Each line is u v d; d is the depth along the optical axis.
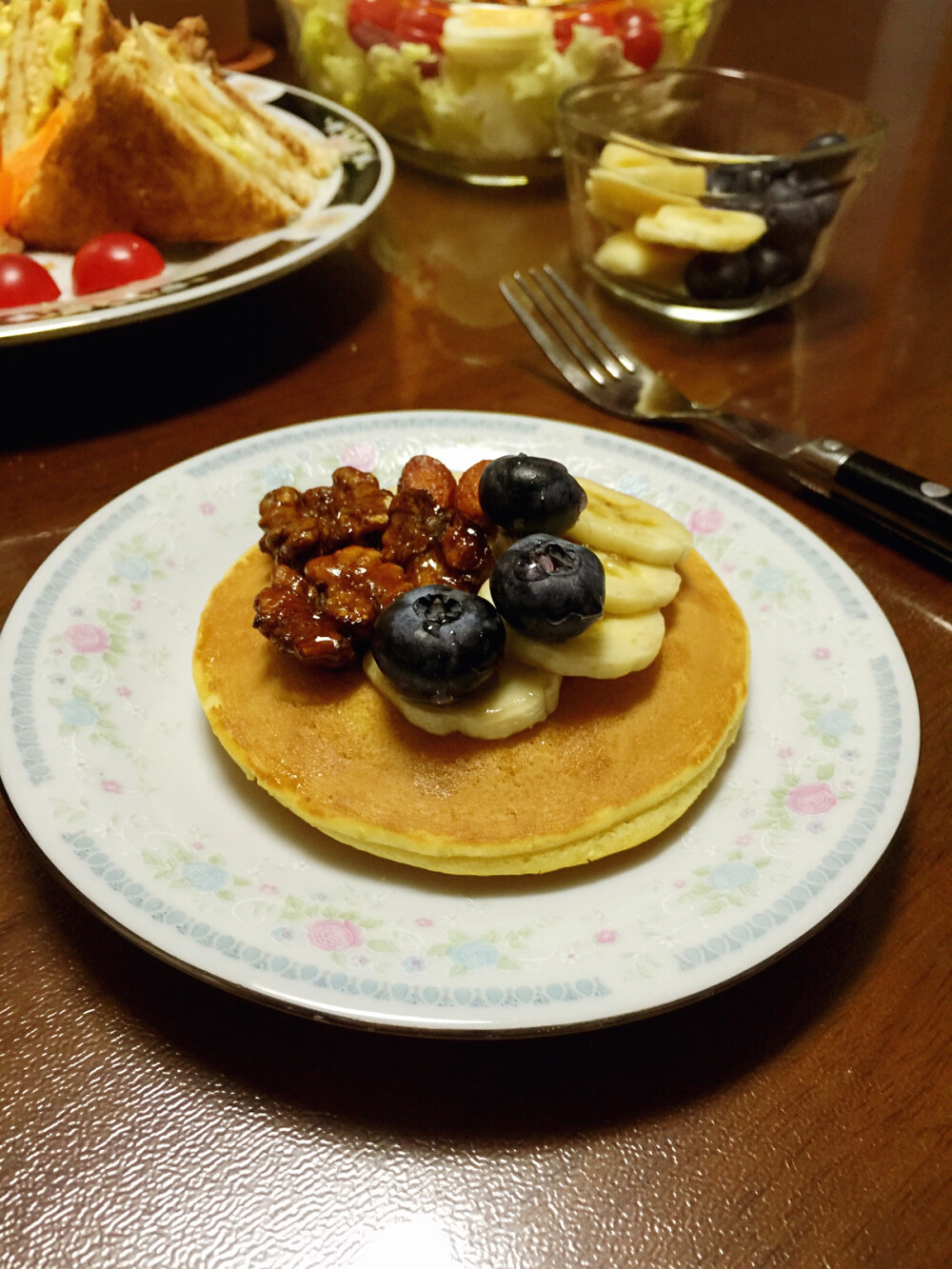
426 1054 0.16
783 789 0.18
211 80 0.39
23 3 0.40
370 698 0.19
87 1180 0.14
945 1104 0.15
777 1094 0.15
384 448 0.25
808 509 0.28
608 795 0.18
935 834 0.19
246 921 0.15
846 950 0.17
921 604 0.24
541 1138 0.15
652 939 0.15
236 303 0.35
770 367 0.34
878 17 0.67
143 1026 0.16
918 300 0.39
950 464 0.30
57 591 0.20
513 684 0.18
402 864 0.18
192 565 0.22
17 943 0.17
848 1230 0.14
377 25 0.42
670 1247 0.14
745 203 0.34
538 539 0.18
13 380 0.31
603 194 0.36
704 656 0.20
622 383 0.32
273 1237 0.14
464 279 0.38
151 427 0.29
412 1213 0.14
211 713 0.19
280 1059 0.15
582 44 0.42
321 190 0.37
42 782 0.17
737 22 0.65
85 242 0.36
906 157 0.50
